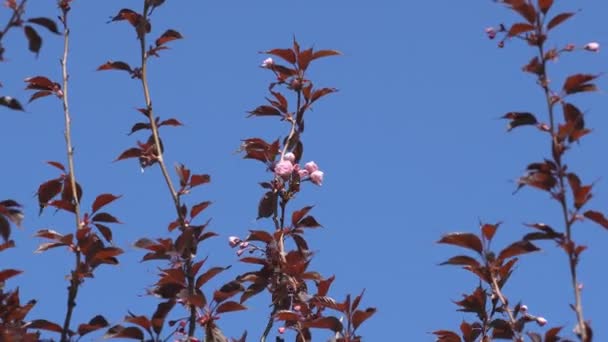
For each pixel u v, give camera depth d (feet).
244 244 26.45
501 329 22.53
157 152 25.25
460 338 23.40
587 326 18.11
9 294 22.35
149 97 25.93
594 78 19.80
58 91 24.41
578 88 19.93
